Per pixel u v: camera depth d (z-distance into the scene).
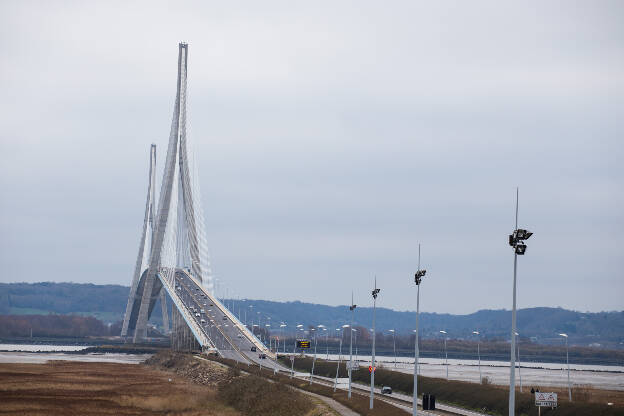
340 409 112.69
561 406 113.50
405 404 128.50
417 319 82.00
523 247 59.97
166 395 145.75
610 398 142.12
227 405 138.50
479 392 136.88
